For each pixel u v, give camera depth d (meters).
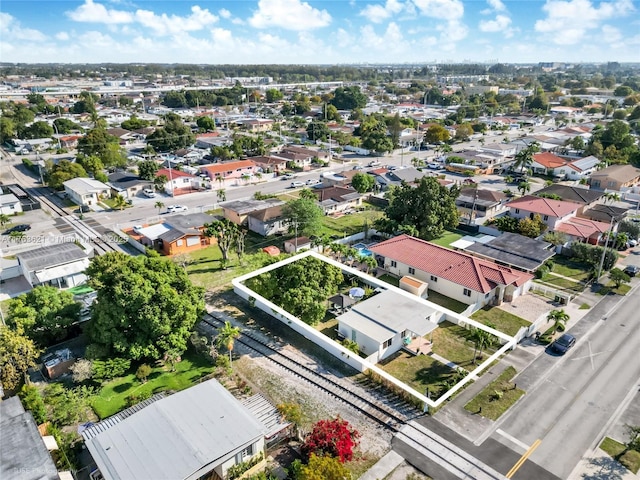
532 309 44.22
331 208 73.38
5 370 32.00
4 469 21.59
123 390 33.38
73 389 33.22
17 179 94.50
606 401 31.86
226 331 35.72
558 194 71.38
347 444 26.22
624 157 101.38
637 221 63.62
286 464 27.00
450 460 27.20
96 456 24.47
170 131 121.69
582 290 47.72
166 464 23.59
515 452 27.75
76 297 44.97
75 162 97.75
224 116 174.75
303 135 144.50
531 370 35.28
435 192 59.00
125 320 33.94
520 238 56.06
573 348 37.91
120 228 66.31
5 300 45.88
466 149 116.69
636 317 42.47
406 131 141.38
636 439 27.31
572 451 27.75
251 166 95.75
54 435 27.73
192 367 36.06
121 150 104.06
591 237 58.12
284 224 65.19
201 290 39.47
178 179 87.00
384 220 61.06
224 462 24.89
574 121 166.00
